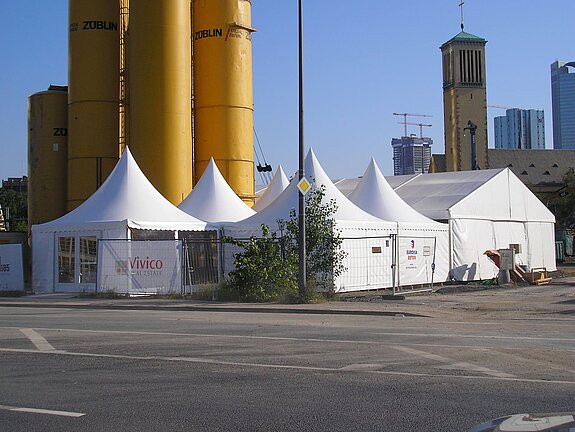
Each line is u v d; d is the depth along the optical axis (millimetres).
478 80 104000
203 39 38312
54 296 25391
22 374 9805
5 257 27188
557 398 7977
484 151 103812
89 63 36781
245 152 38500
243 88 38500
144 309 21328
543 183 107000
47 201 38656
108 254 25344
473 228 33688
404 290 27641
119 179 28000
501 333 14062
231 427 6934
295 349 11859
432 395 8227
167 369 10094
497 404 7730
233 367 10211
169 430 6855
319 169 27938
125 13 38094
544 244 39719
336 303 21500
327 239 23609
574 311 19234
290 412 7508
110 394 8492
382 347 12023
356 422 7047
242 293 22719
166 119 35406
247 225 26953
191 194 31953
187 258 24688
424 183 38312
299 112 21656
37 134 38969
